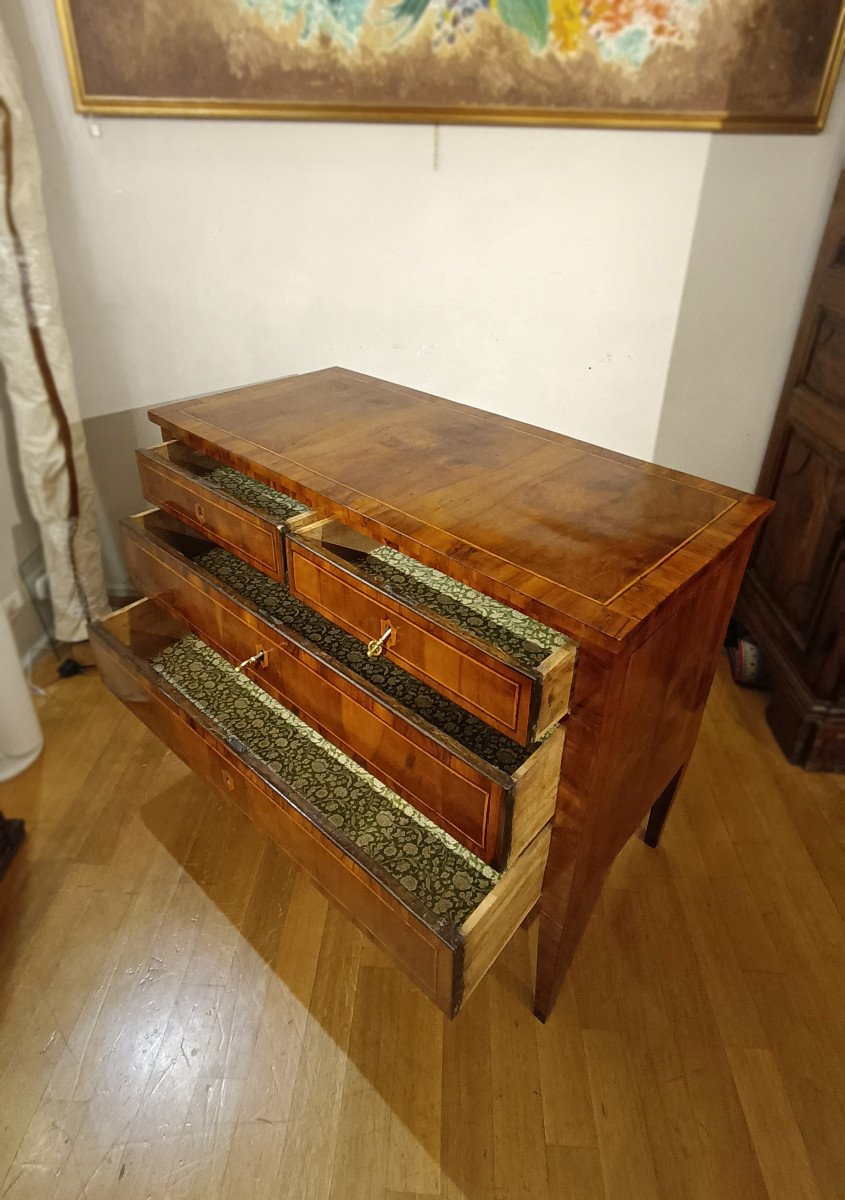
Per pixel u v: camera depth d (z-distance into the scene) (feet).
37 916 4.56
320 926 4.55
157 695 4.39
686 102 4.92
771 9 4.60
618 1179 3.45
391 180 5.40
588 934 4.55
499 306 5.79
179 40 4.95
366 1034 4.00
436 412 4.46
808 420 5.51
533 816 3.09
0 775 5.48
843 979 4.33
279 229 5.64
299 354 6.16
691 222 5.36
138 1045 3.92
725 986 4.28
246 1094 3.73
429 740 3.17
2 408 5.86
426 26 4.82
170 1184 3.40
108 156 5.42
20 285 5.15
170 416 4.34
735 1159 3.53
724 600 3.59
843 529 5.11
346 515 3.38
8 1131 3.57
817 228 5.40
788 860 5.05
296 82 5.05
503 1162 3.51
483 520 3.28
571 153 5.19
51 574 6.20
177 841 5.05
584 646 2.71
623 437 6.26
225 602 4.10
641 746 3.45
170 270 5.85
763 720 6.23
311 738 4.49
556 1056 3.92
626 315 5.74
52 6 4.90
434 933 3.06
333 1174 3.45
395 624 3.27
